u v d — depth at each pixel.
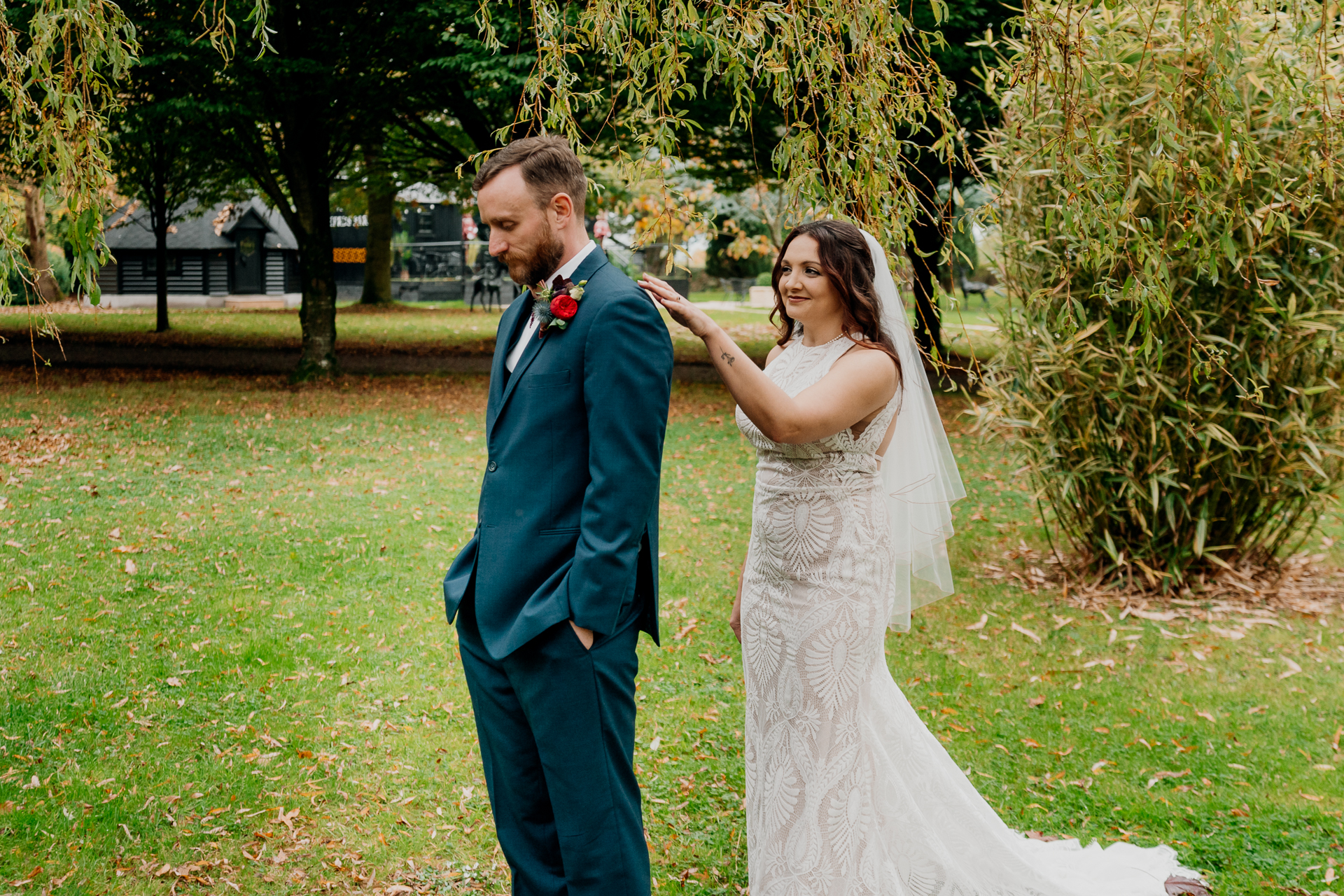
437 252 44.56
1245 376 5.59
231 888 3.00
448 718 4.27
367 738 4.07
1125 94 4.59
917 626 5.64
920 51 3.43
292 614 5.54
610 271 2.45
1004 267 5.96
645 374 2.34
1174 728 4.29
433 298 39.22
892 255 3.37
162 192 22.19
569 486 2.44
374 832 3.34
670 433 11.83
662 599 6.04
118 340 21.34
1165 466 5.84
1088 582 6.43
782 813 2.67
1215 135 4.82
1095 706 4.53
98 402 12.84
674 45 3.13
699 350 20.47
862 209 3.30
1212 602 6.02
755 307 35.00
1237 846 3.29
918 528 3.14
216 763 3.81
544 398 2.43
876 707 2.80
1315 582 6.48
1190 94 4.71
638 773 3.82
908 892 2.76
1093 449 6.06
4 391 13.57
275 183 14.96
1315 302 5.41
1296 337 5.45
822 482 2.63
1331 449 5.68
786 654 2.67
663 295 2.43
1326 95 4.05
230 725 4.14
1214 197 4.46
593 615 2.33
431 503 8.17
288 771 3.76
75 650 4.92
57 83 2.92
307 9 12.92
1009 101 5.57
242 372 16.72
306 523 7.43
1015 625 5.61
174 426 11.23
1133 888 2.91
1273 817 3.49
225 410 12.56
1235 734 4.21
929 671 4.98
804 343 2.80
